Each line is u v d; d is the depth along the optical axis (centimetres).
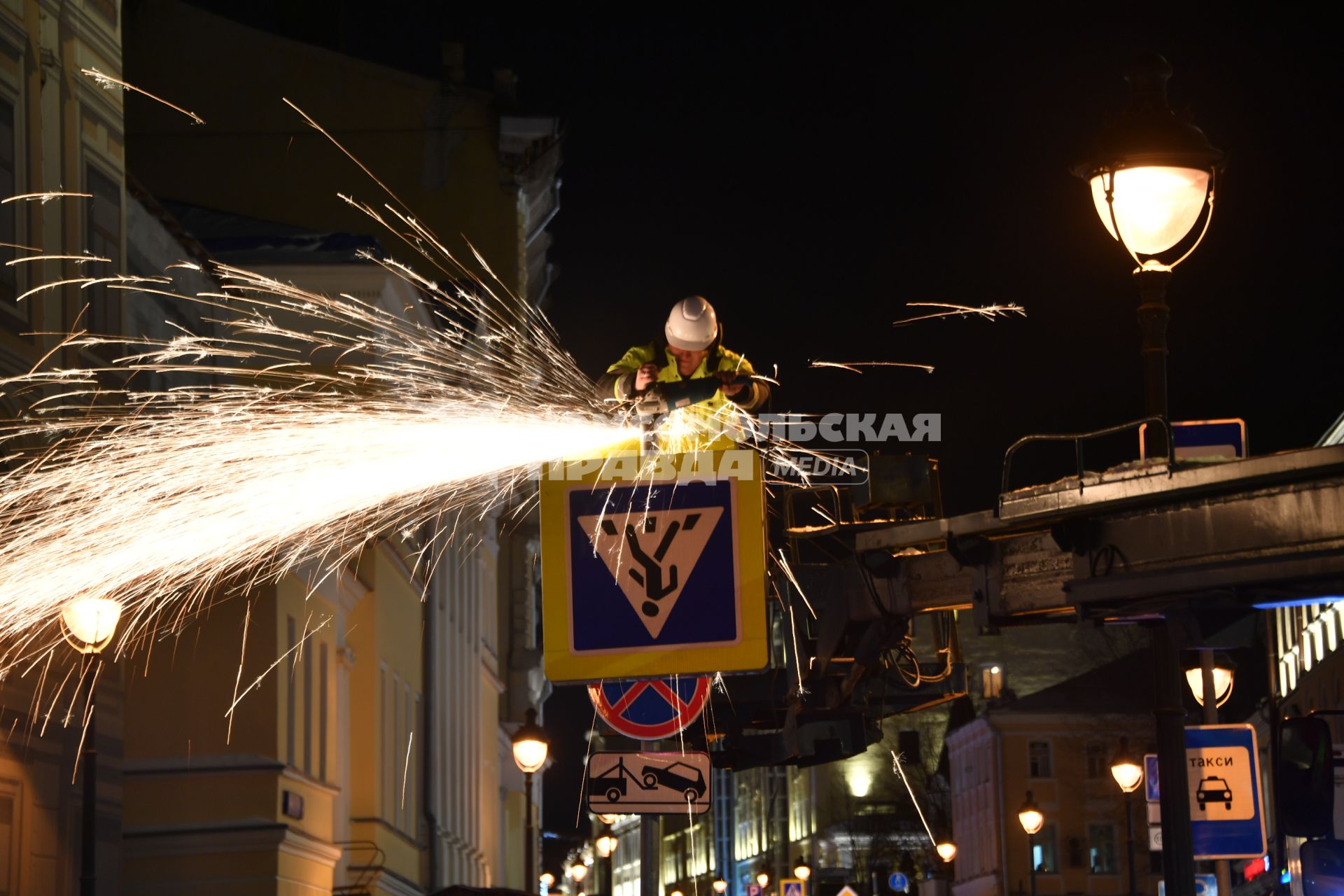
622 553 890
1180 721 1090
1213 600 856
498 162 3741
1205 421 1184
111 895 1566
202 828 1861
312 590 2095
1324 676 5038
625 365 908
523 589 4744
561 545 893
